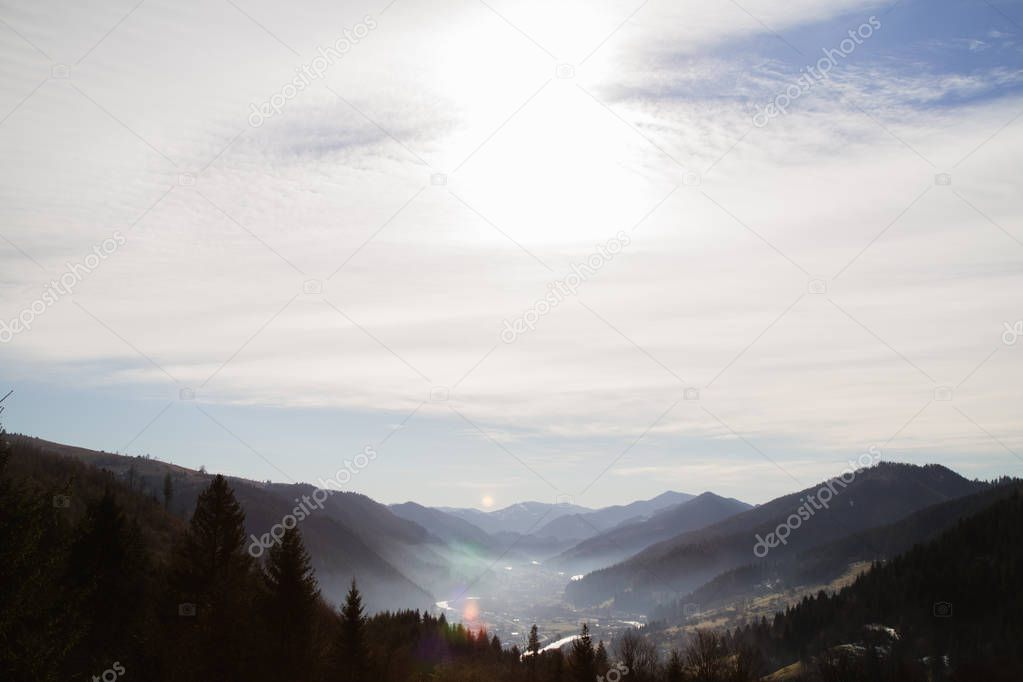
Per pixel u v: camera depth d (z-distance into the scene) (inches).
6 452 1180.5
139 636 2474.2
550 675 4515.3
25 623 1109.1
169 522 5871.1
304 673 2556.6
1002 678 5551.2
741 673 3895.2
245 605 2578.7
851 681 5570.9
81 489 5413.4
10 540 1105.4
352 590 3233.3
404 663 4195.4
